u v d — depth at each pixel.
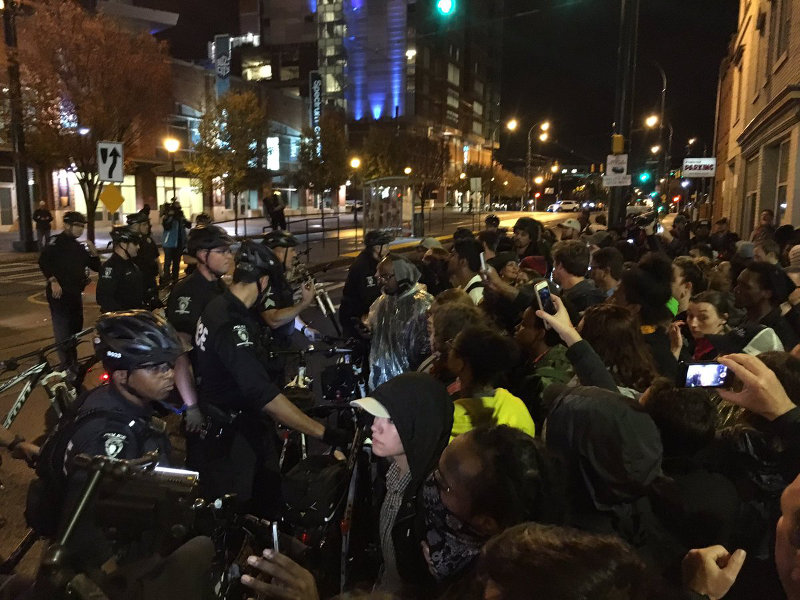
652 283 3.54
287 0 80.44
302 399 3.74
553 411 2.15
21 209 22.36
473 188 33.81
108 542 1.62
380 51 78.88
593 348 2.94
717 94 31.88
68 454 2.01
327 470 2.71
